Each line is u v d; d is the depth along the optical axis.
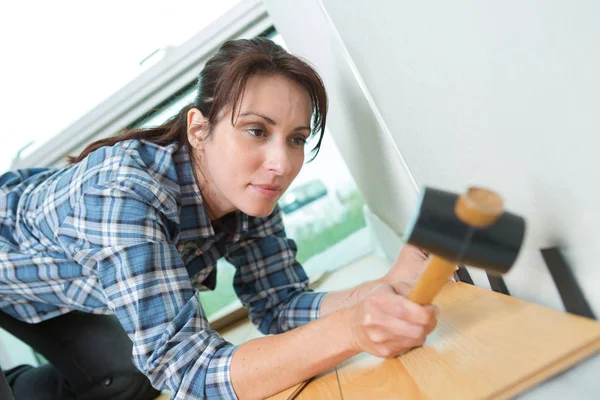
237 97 0.69
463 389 0.36
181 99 1.58
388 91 0.61
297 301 0.91
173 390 0.59
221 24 1.46
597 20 0.26
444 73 0.44
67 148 1.63
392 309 0.44
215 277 1.07
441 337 0.49
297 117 0.71
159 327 0.62
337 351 0.50
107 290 0.66
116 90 1.55
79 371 1.08
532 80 0.33
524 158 0.38
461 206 0.30
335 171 1.71
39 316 1.04
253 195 0.73
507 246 0.30
